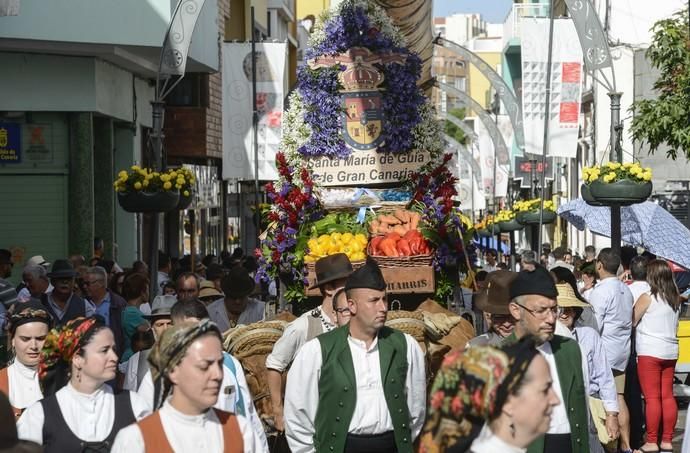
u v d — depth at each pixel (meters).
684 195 31.83
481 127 53.50
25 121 22.64
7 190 22.59
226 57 25.80
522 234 59.97
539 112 27.23
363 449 7.75
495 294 8.30
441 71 116.62
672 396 13.76
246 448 5.99
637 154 34.56
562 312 9.85
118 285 16.55
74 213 22.91
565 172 53.78
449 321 10.49
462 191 61.06
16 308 8.53
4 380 8.41
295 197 12.67
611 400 9.75
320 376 7.84
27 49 21.80
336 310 8.90
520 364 4.73
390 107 13.46
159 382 6.71
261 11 44.25
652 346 13.57
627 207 21.69
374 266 7.84
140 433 5.83
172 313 8.39
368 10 13.53
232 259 23.80
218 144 32.72
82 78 22.69
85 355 7.01
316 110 13.48
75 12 21.00
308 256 12.04
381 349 7.85
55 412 6.98
